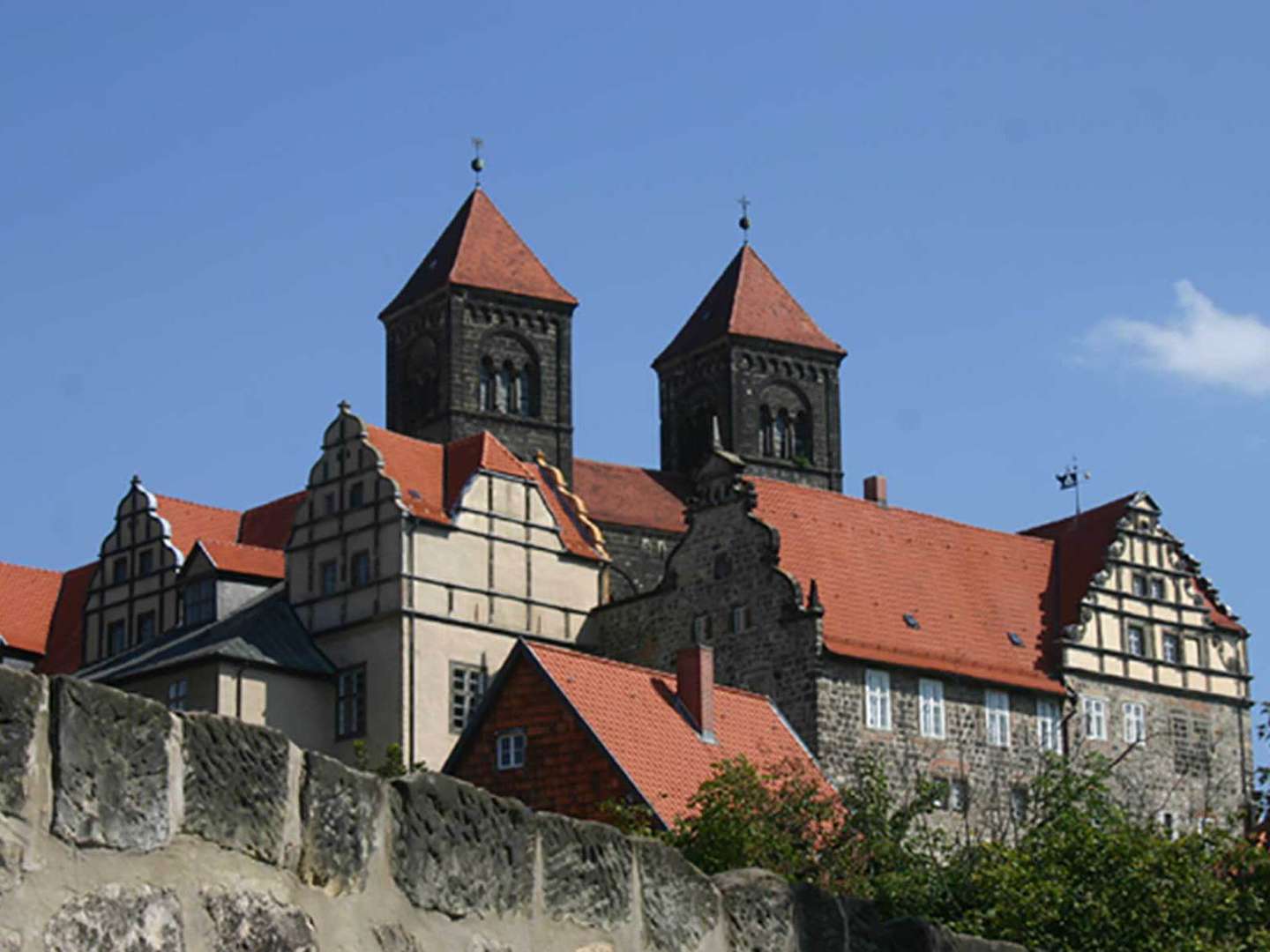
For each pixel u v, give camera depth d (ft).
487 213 450.71
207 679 313.53
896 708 309.83
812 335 474.90
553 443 435.94
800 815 214.07
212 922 36.42
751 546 315.37
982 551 342.44
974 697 319.27
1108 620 340.39
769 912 51.16
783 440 469.57
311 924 38.40
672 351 474.49
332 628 326.24
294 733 317.01
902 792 305.53
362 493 328.90
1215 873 142.51
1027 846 156.87
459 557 327.26
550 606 335.26
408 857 40.75
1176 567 351.67
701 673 265.34
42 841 34.01
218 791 36.94
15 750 33.65
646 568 405.80
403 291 445.37
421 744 316.40
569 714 252.21
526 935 43.37
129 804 35.29
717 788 215.92
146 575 360.69
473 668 325.01
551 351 440.86
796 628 306.55
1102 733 334.03
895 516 336.08
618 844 46.37
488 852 42.55
